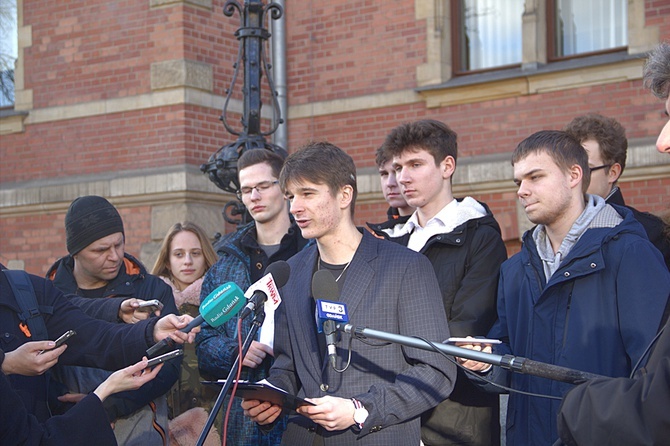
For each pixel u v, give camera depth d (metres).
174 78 8.84
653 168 7.70
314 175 3.12
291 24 9.62
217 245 5.04
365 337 2.83
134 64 9.11
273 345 3.38
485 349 3.06
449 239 3.66
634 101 7.90
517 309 3.37
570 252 3.17
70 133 9.53
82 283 3.93
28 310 3.28
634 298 3.02
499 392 3.38
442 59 8.82
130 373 2.98
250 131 5.59
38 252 9.74
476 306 3.59
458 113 8.73
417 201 3.81
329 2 9.41
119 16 9.22
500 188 8.39
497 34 8.92
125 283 3.88
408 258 3.16
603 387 2.23
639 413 2.13
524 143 3.30
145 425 3.61
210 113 9.05
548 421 3.17
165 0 8.90
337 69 9.36
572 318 3.13
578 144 3.30
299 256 3.41
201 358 3.91
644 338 2.96
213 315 2.97
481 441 3.54
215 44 9.15
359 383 3.05
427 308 3.07
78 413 2.87
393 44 9.04
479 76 8.76
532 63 8.44
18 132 9.86
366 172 9.09
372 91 9.15
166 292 3.95
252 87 5.59
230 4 5.61
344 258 3.22
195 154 8.89
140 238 9.07
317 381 3.11
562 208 3.24
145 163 9.02
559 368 2.48
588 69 8.09
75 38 9.52
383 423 2.89
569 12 8.59
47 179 9.68
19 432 2.67
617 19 8.38
